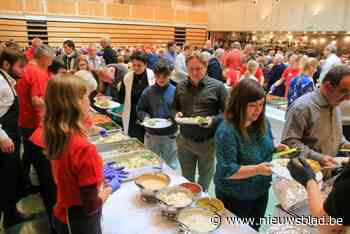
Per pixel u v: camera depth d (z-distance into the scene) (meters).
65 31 11.09
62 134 1.00
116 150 1.95
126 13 12.46
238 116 1.35
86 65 3.94
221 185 1.49
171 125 2.27
